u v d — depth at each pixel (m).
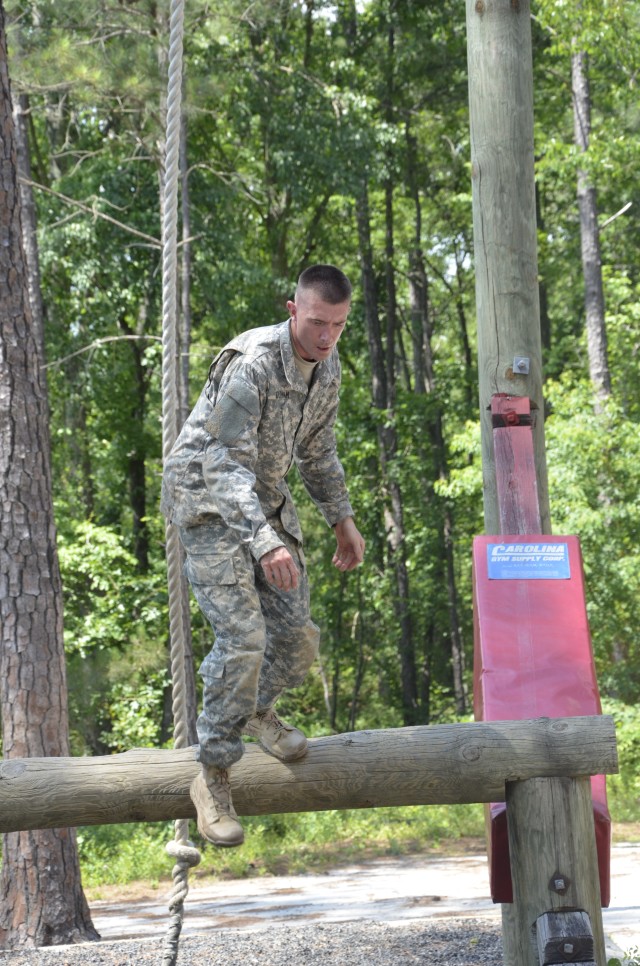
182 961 6.80
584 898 3.39
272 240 25.16
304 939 7.30
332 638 25.33
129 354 24.19
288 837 14.56
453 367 29.25
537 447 4.90
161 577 20.12
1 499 8.91
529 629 3.94
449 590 27.09
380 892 9.94
